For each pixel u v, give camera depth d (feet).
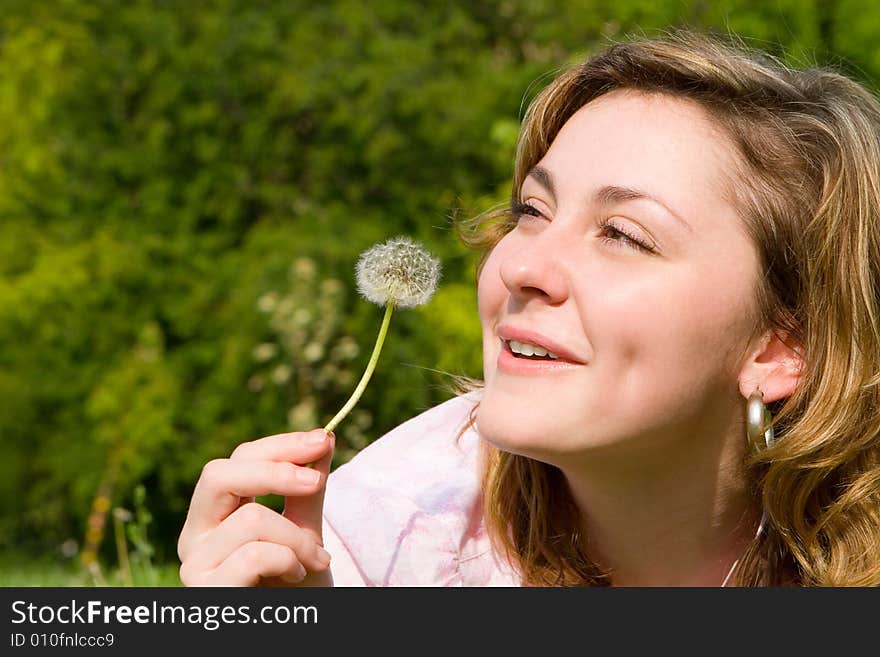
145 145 43.47
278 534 8.82
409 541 10.87
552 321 8.69
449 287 36.55
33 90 43.50
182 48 43.68
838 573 9.86
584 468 9.23
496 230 12.19
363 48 43.62
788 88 9.85
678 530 10.01
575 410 8.63
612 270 8.70
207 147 42.73
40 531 43.47
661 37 10.48
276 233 40.98
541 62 42.86
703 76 9.39
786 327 9.46
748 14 35.76
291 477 8.86
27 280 41.39
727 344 9.12
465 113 41.19
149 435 39.45
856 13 36.45
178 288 42.93
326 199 42.24
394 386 36.09
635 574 10.44
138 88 44.06
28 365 42.34
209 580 8.70
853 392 9.55
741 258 9.08
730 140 9.23
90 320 42.27
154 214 43.55
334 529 10.99
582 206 8.95
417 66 42.29
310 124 43.37
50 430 43.45
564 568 10.63
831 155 9.70
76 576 26.16
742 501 10.11
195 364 41.78
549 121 10.39
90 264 42.29
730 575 10.39
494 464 10.79
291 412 34.86
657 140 9.04
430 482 11.18
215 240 43.34
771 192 9.24
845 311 9.59
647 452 9.09
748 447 9.62
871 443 9.86
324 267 38.45
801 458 9.55
